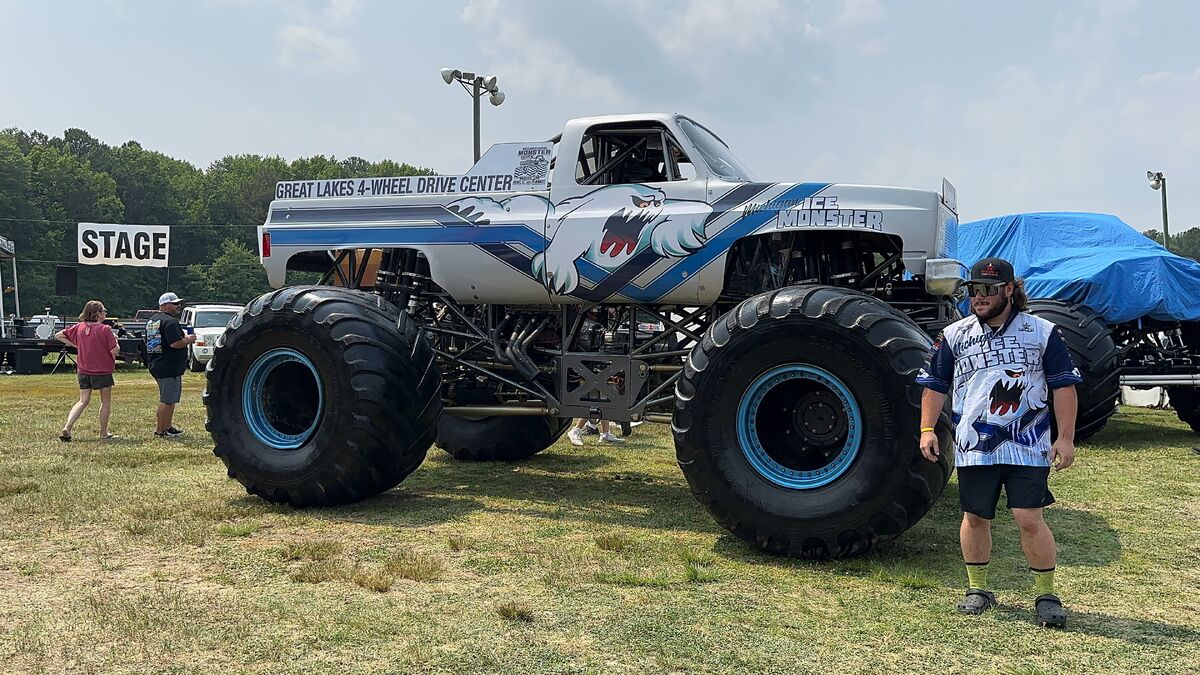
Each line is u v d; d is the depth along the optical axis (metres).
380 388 5.05
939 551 4.36
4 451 7.54
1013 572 4.02
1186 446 8.11
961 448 3.46
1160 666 2.93
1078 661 2.96
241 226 89.25
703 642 3.08
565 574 3.88
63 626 3.17
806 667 2.89
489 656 2.93
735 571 3.98
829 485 4.17
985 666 2.92
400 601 3.49
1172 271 8.65
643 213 5.12
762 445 4.36
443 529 4.75
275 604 3.43
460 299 5.69
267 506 5.25
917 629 3.25
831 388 4.21
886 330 4.10
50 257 69.38
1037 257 9.62
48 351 20.95
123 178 89.38
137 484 5.92
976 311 3.46
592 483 6.21
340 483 5.11
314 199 6.02
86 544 4.32
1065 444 3.32
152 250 28.44
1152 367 8.84
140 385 15.88
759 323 4.29
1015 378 3.36
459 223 5.55
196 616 3.28
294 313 5.23
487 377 5.97
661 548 4.38
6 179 68.75
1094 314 8.10
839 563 4.12
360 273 6.26
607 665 2.87
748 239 5.12
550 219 5.32
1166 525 4.96
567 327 5.70
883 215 4.67
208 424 5.43
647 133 5.43
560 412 5.58
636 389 5.39
